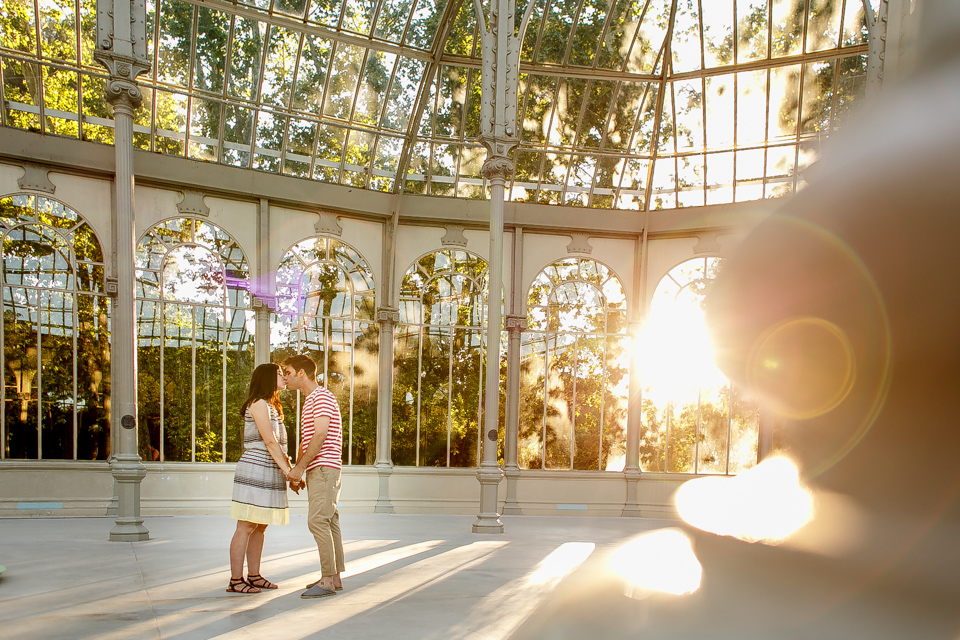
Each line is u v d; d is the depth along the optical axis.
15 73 10.69
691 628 0.90
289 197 12.54
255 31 11.55
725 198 13.92
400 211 13.45
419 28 12.34
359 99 12.77
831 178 0.69
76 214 11.12
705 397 13.42
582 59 13.02
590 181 14.23
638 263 14.11
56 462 10.70
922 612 0.58
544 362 13.82
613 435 13.94
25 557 6.59
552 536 9.28
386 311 13.16
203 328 11.90
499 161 9.59
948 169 0.57
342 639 3.69
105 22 8.05
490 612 4.40
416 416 13.30
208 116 11.97
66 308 10.97
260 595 4.84
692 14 12.70
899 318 0.60
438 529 10.00
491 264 9.65
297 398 12.52
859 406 0.63
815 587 0.69
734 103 13.26
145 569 5.93
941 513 0.58
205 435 11.77
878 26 7.71
